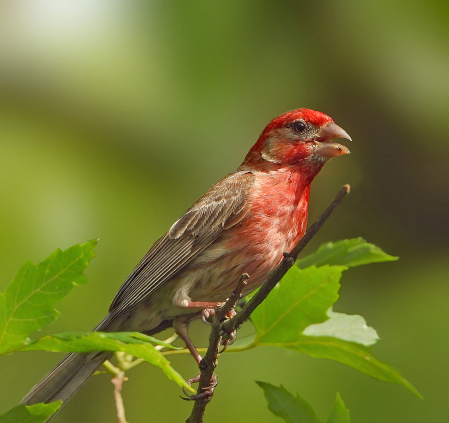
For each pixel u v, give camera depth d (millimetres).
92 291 9672
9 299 5188
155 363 4945
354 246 7199
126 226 10195
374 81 12062
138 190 10500
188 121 10828
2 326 5160
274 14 11422
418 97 12016
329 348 6352
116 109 10703
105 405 10625
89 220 9977
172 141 10805
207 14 10828
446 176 11727
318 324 6570
